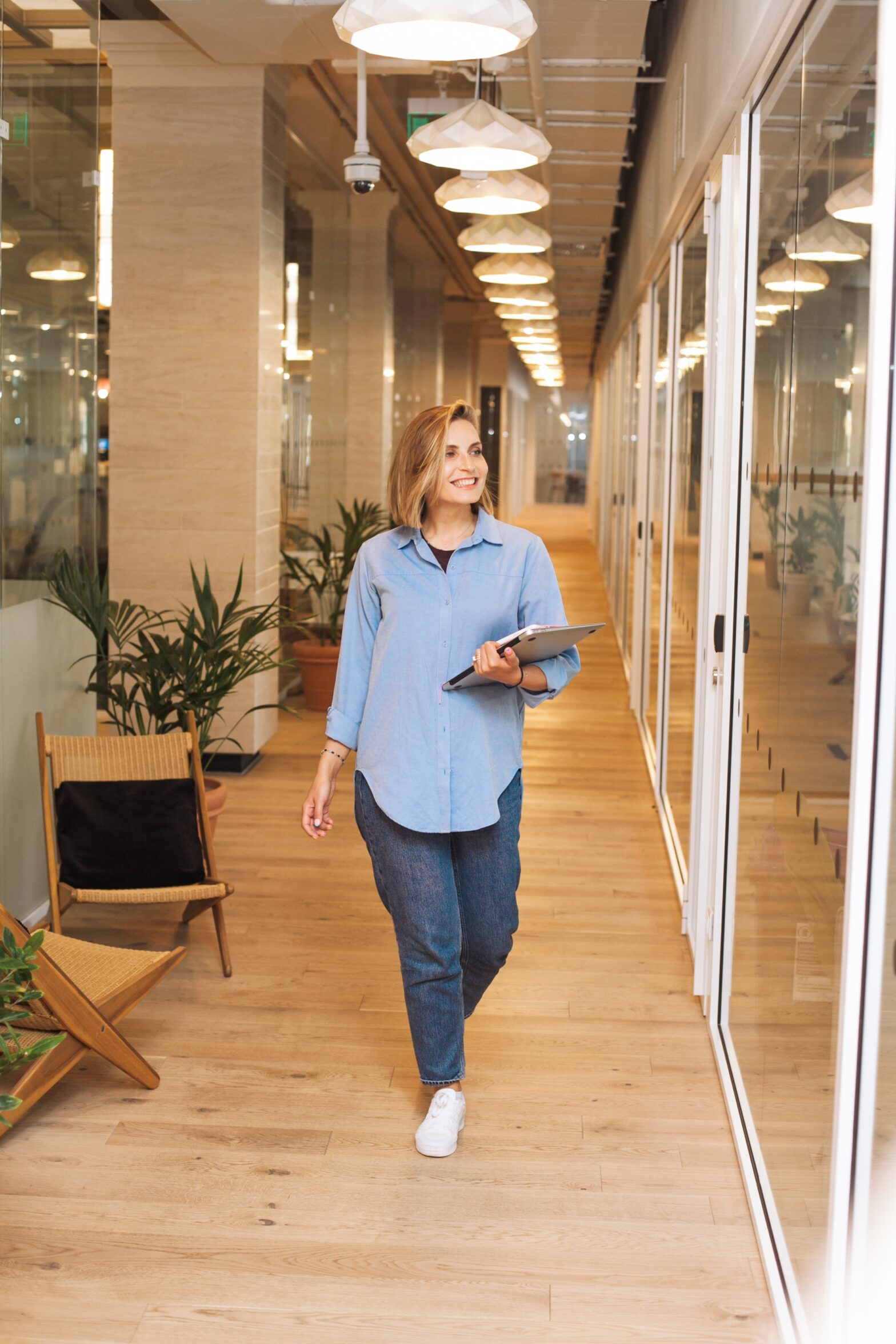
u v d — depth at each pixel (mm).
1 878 3947
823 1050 2055
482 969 2961
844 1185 1876
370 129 7785
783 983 2514
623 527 10891
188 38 5848
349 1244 2521
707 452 3926
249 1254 2484
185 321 6320
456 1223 2598
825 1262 1960
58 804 3885
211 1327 2275
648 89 6605
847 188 1952
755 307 3096
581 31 4855
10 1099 2273
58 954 3295
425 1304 2344
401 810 2693
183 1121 3002
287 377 7742
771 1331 2293
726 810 3406
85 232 4449
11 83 3707
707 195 3887
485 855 2795
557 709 8328
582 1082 3217
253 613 6418
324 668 7918
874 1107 1819
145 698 4824
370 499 9945
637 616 8156
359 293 9758
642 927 4348
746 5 2836
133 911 4449
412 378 13125
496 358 22172
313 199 8367
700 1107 3100
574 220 9148
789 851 2463
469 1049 3389
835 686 1984
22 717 4105
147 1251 2496
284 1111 3055
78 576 4469
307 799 2895
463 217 10383
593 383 24688
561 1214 2635
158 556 6473
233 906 4492
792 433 2482
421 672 2709
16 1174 2766
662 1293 2389
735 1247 2537
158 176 6238
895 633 1718
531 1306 2344
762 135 3033
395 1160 2834
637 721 7938
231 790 6090
